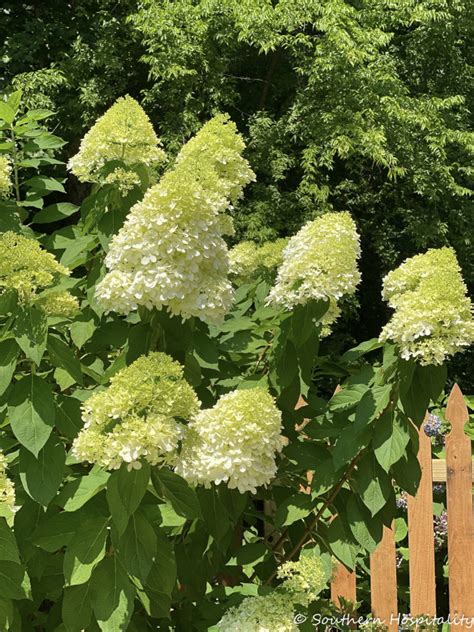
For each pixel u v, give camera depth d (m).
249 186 13.41
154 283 2.49
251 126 12.98
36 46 12.86
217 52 13.37
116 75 13.11
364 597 4.51
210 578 2.99
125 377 2.24
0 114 3.88
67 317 2.70
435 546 4.89
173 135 12.27
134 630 2.72
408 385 2.74
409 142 12.73
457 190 13.18
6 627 2.41
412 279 2.92
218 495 2.77
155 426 2.17
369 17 13.45
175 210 2.50
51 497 2.44
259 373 3.41
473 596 3.94
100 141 3.32
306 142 12.97
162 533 2.51
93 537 2.39
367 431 2.81
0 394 2.46
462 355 13.39
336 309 3.12
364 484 2.82
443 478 4.07
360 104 12.42
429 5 13.66
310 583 2.65
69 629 2.40
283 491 3.30
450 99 13.34
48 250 3.53
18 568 2.39
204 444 2.42
